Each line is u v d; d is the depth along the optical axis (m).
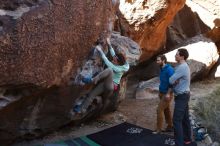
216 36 12.28
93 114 7.06
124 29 9.00
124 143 6.17
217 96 9.51
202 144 6.44
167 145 6.12
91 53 5.90
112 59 6.51
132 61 7.30
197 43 11.28
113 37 7.40
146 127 7.15
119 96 7.74
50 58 4.82
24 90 4.86
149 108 8.36
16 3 4.47
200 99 8.79
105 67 6.42
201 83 10.89
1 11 4.36
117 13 8.85
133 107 8.45
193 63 10.54
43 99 5.43
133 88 10.03
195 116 7.52
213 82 11.05
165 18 9.52
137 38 9.35
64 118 6.25
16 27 4.32
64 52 5.06
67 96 5.81
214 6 11.88
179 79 5.79
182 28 12.11
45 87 4.98
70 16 4.97
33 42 4.52
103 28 5.96
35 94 5.08
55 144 5.95
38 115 5.66
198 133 6.61
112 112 7.91
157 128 6.65
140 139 6.36
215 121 7.73
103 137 6.40
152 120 7.57
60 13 4.82
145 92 9.30
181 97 5.80
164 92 6.45
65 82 5.42
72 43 5.17
